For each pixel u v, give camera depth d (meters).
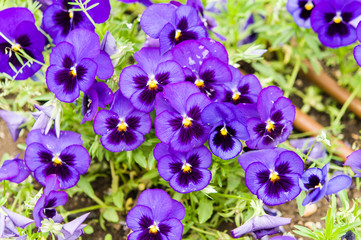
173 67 0.52
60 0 0.54
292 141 0.62
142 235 0.52
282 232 0.60
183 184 0.53
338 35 0.58
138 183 0.61
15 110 0.62
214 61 0.52
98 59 0.52
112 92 0.53
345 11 0.57
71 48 0.52
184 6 0.53
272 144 0.53
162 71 0.52
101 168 0.62
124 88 0.52
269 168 0.53
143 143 0.56
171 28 0.53
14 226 0.53
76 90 0.52
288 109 0.53
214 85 0.53
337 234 0.52
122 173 0.62
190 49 0.52
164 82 0.52
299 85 0.68
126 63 0.59
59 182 0.54
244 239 0.58
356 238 0.54
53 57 0.52
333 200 0.52
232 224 0.60
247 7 0.64
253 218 0.52
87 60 0.51
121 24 0.57
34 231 0.59
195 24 0.54
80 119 0.59
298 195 0.54
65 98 0.52
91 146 0.56
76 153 0.54
